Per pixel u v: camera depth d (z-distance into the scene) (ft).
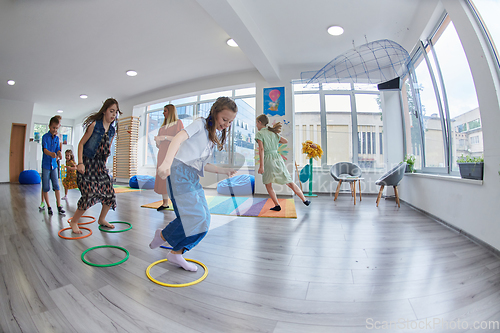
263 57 11.76
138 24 10.42
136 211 9.86
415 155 12.57
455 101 8.59
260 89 15.35
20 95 20.95
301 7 9.23
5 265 4.54
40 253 5.20
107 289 3.75
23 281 3.95
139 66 14.76
